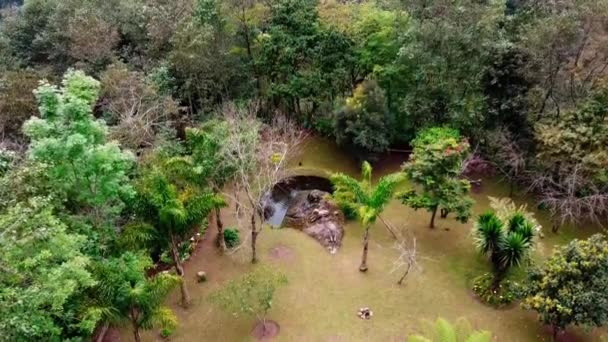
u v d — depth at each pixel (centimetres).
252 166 2411
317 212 2655
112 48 3500
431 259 2375
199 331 1998
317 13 3228
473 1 2761
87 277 1439
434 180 2377
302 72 3130
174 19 3431
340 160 3188
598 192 2331
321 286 2227
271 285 1953
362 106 2906
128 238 1792
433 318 2048
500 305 2102
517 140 2752
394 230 2580
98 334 1914
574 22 2369
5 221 1346
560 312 1752
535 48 2492
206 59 3075
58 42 3631
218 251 2433
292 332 1992
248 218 2636
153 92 2858
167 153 2511
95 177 1733
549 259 1955
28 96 2723
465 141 2575
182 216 1828
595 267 1784
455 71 2767
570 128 2412
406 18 3066
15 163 1753
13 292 1256
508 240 2002
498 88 2784
